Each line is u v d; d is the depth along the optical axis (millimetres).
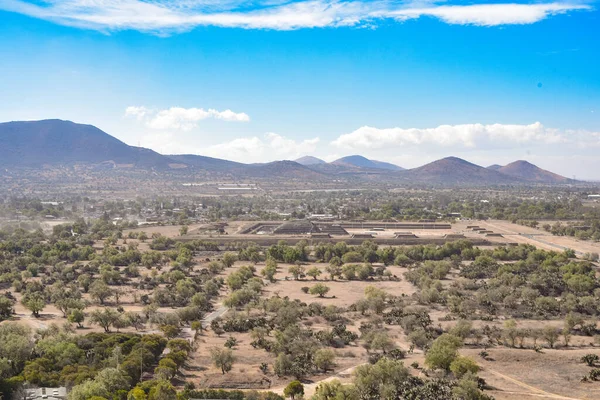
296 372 126125
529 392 112625
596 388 114875
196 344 151250
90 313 180750
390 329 163875
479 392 105562
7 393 107812
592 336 154375
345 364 134875
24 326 150000
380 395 109812
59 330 153625
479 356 134750
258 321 170625
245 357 140000
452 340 137625
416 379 114938
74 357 128000
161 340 142875
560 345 145750
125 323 164250
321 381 122250
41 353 131750
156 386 109312
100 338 144750
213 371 129875
